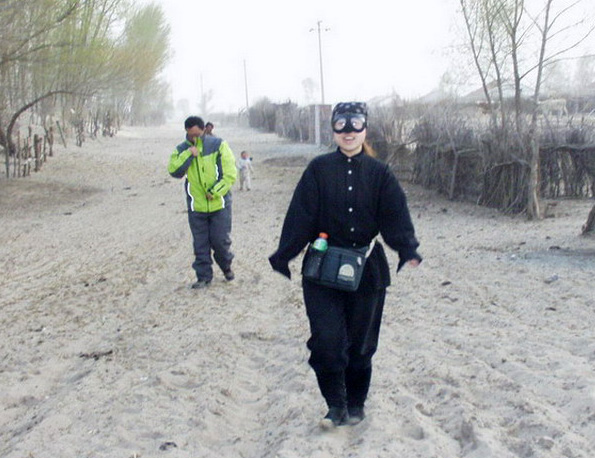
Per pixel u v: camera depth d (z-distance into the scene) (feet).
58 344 23.06
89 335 23.84
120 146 128.88
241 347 21.02
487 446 12.46
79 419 16.39
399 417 14.46
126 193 70.59
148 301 27.91
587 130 49.75
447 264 30.01
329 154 13.73
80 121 126.62
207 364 19.57
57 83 93.81
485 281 26.08
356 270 13.20
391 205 13.41
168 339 22.26
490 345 18.39
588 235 33.94
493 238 36.47
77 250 42.01
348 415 14.40
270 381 18.20
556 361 16.43
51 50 82.69
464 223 42.93
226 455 13.96
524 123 49.65
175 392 17.60
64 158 99.04
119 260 37.76
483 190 48.83
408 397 15.34
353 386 14.40
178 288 29.53
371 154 13.94
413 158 62.69
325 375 13.89
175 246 40.68
